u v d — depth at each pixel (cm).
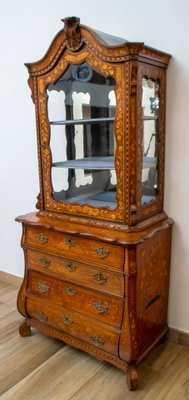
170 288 200
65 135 189
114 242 151
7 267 287
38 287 196
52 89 177
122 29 186
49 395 164
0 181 271
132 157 151
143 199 166
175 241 192
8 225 275
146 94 157
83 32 151
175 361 186
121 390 166
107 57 147
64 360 189
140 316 166
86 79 167
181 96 173
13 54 234
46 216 190
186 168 179
